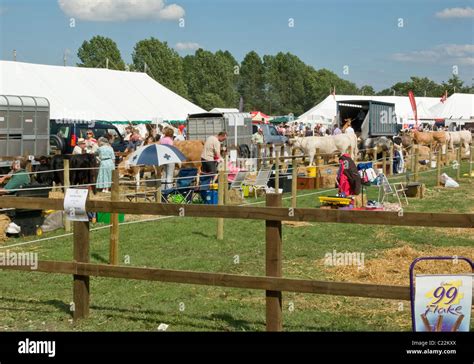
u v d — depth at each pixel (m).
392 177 28.41
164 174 19.81
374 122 40.62
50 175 20.78
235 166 22.95
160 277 7.45
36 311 8.49
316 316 8.13
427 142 38.91
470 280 6.25
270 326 7.17
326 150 30.69
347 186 18.58
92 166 21.33
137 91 42.75
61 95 36.84
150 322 7.95
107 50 101.56
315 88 124.88
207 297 9.17
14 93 34.50
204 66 103.62
